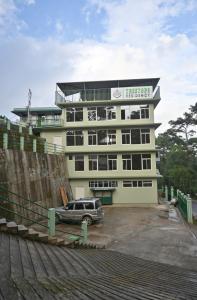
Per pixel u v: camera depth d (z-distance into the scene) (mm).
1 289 5703
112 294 6355
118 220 26625
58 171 33656
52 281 7016
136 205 36406
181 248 17562
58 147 36875
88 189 37500
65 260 10031
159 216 28844
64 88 38750
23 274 7125
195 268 13531
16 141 26578
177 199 38125
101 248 16797
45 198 27984
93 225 24188
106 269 10148
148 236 20594
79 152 37438
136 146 36938
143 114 37031
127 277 9023
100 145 37500
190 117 74938
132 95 36625
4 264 7461
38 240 12055
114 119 37281
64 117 38188
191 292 7547
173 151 71938
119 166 37188
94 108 37812
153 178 36719
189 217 26422
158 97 36094
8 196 20484
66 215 24531
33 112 45812
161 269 11516
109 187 36938
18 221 21250
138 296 6379
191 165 67625
